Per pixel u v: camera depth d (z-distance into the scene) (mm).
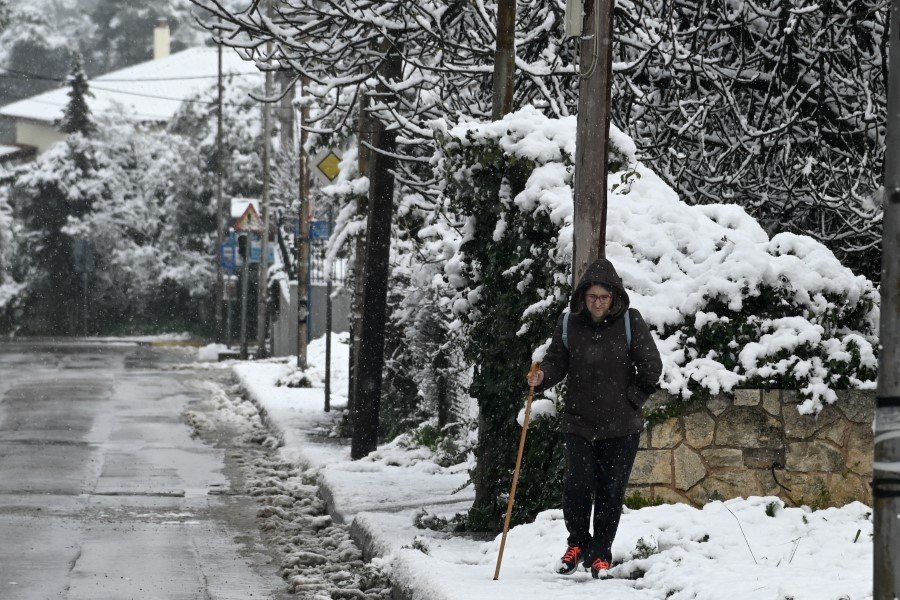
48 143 182375
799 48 35438
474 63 36438
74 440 46875
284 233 110812
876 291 23969
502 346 25312
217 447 46312
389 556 22906
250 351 107812
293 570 24438
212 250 137625
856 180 34031
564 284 23469
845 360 22781
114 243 138875
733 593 16922
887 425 11586
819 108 34062
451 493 31109
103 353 105062
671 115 35938
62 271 140000
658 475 22609
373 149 37062
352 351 47562
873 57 36281
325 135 44031
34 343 120625
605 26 22234
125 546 27219
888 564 11500
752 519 21438
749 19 36594
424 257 40219
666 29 34281
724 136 36656
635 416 19594
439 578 19422
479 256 26766
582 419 19609
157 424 52875
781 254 24328
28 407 58469
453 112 36562
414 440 41844
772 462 22766
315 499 33438
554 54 36062
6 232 138875
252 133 137250
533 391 20016
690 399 22562
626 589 18359
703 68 34719
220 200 117125
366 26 35094
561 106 35219
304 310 75375
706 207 25594
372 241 39875
